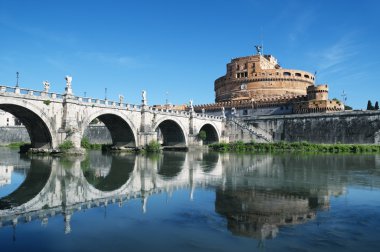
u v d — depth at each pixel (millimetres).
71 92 51656
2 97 42219
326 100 86125
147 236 13453
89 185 25125
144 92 66812
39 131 51625
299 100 93188
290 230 14016
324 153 62531
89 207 18172
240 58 117062
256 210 17266
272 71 112250
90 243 12750
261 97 109625
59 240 13094
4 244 12711
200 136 81250
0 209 17781
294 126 85500
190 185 24891
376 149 66125
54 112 49812
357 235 13344
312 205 18422
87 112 54188
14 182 26391
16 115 49594
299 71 115438
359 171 33219
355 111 78062
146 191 22594
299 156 54344
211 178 28453
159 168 36250
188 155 58094
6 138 103000
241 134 90250
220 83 124500
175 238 13164
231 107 106375
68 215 16625
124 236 13477
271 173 31719
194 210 17328
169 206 18250
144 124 66125
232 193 21781
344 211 17094
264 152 67000
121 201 19578
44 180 27406
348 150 66250
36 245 12609
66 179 27984
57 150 49312
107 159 47719
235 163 42062
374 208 17766
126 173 31875
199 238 13148
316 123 82250
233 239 13000
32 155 50531
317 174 31031
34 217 16312
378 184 25406
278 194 21422
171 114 74125
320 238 13031
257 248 12047
